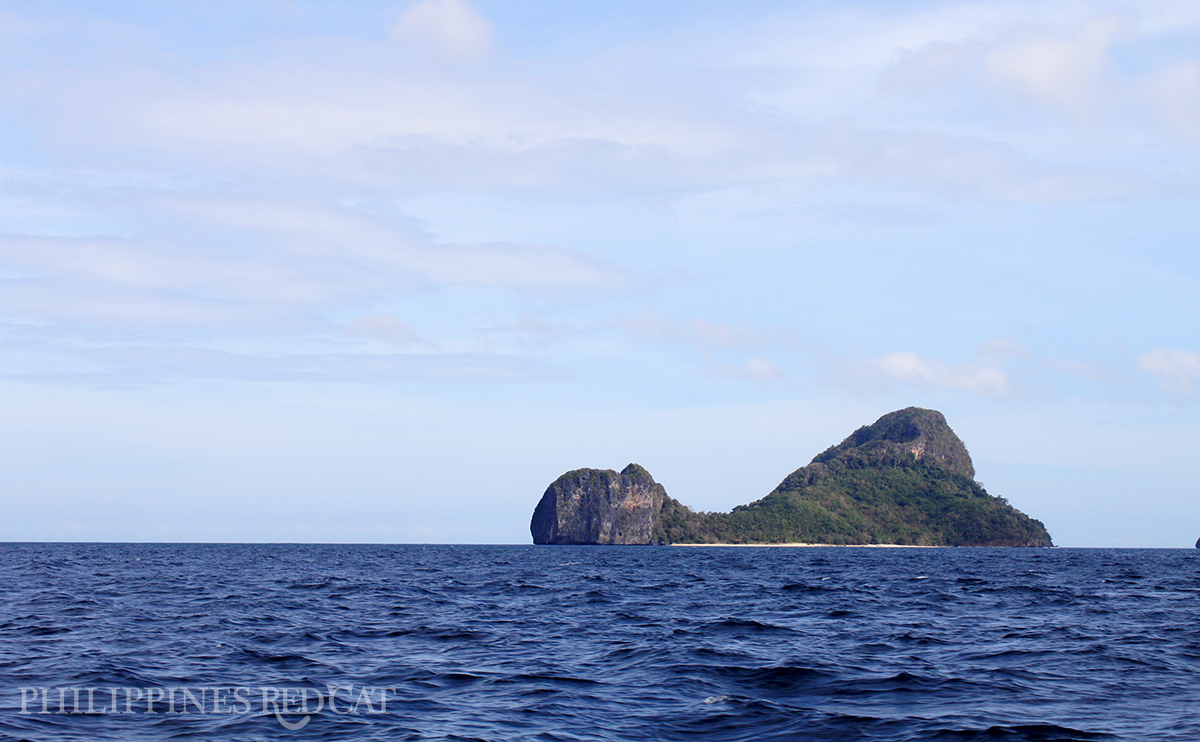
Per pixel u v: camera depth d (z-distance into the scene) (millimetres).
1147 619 40031
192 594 54062
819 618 40250
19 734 16766
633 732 17562
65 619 37406
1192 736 17031
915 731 17516
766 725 18125
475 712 19188
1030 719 18547
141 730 17391
